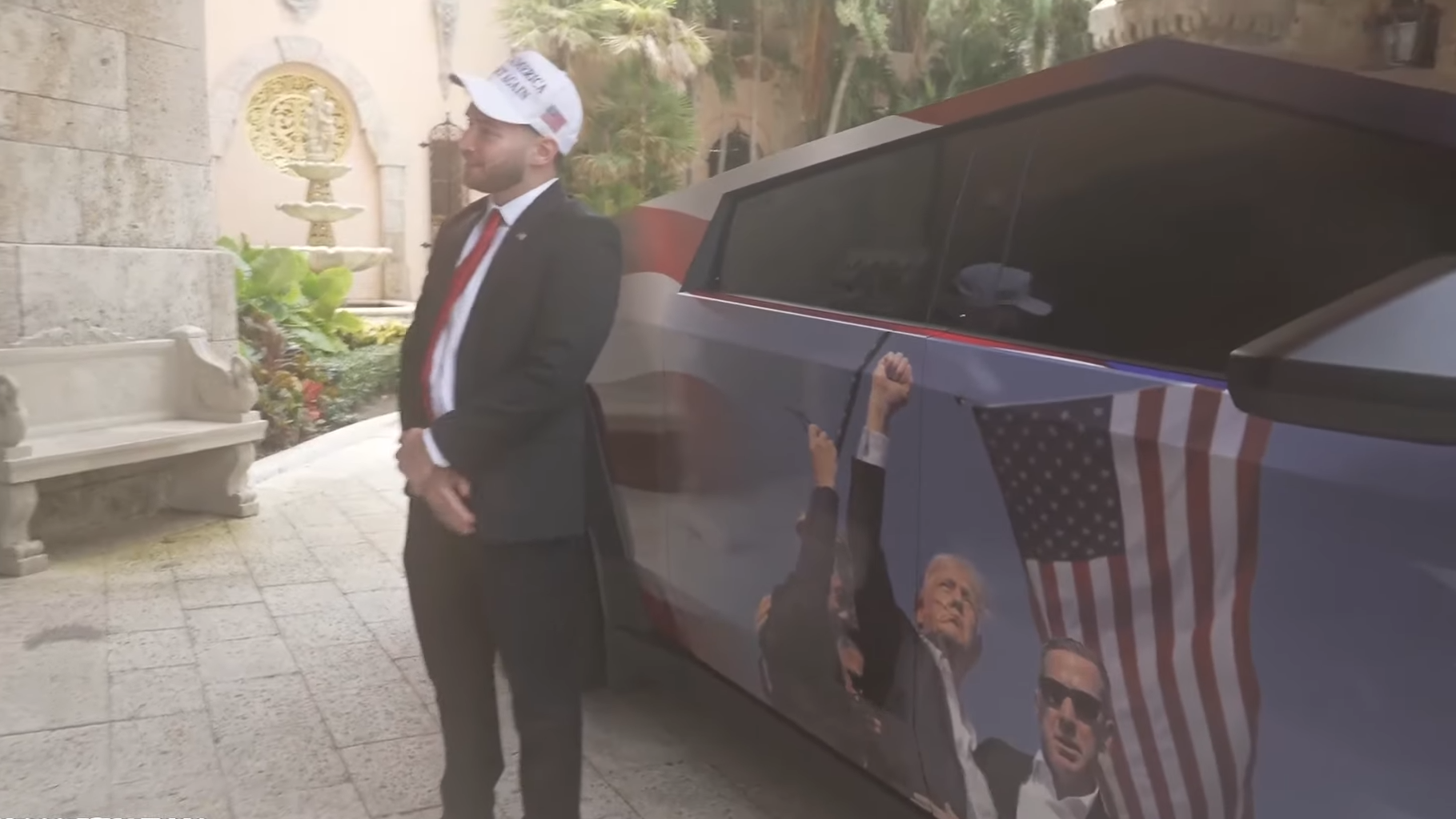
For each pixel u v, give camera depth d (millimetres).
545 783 2451
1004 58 12789
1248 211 1884
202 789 3023
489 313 2381
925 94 13266
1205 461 1692
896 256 2525
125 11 5613
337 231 15516
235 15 14430
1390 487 1473
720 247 3111
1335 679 1513
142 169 5770
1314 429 1587
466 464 2289
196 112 6059
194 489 5910
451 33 15852
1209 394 1730
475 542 2412
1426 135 1664
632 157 11336
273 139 15055
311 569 5008
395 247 15828
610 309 2385
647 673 3328
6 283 5129
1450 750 1392
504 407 2291
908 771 2311
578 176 11523
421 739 3355
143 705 3543
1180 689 1720
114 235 5641
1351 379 1362
